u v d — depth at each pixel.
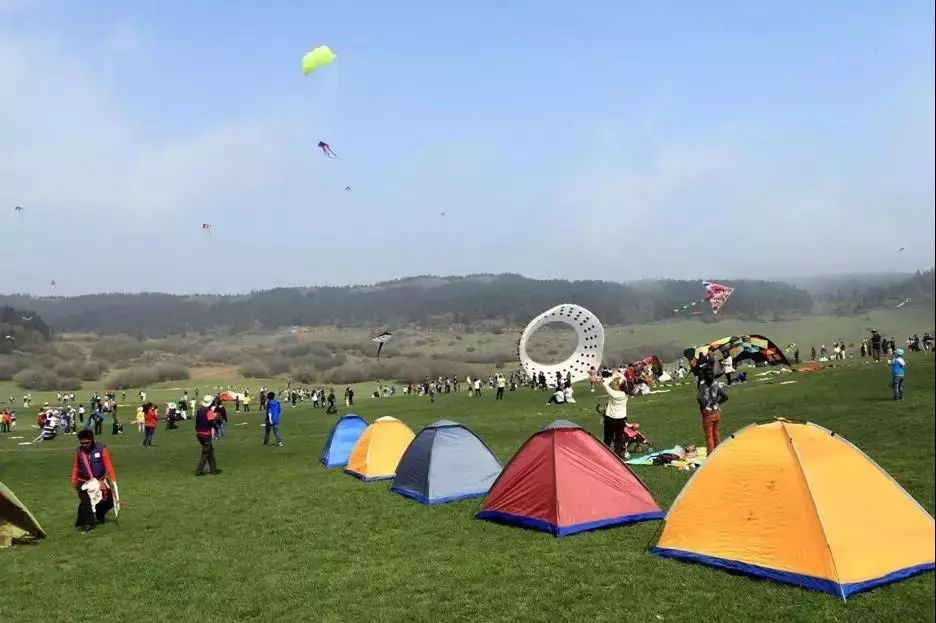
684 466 16.05
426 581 9.48
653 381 49.22
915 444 15.81
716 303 31.80
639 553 10.15
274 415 30.19
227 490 17.89
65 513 15.81
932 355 38.09
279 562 10.91
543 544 10.89
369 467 18.20
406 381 154.75
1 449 35.75
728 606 8.03
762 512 9.22
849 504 8.94
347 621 8.22
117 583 10.23
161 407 77.00
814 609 7.83
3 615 9.02
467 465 15.25
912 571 8.70
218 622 8.45
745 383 38.78
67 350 185.62
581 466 11.99
